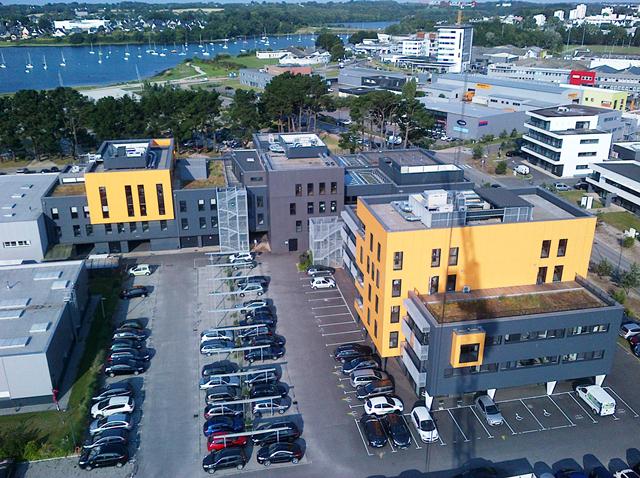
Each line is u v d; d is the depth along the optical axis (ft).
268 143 354.54
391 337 204.85
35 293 229.25
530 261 203.51
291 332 239.71
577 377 195.00
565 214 216.13
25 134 465.88
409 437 178.60
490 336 180.96
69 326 222.89
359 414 192.34
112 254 310.45
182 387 206.18
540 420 189.37
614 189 392.88
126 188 295.48
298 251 318.45
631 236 340.18
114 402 189.78
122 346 223.10
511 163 504.02
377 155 355.15
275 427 180.96
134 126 477.77
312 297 268.82
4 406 193.57
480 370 186.39
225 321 248.11
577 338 188.44
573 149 458.50
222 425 181.16
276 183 300.20
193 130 506.89
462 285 201.77
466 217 199.52
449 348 179.01
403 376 211.20
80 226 301.22
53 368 195.83
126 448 174.50
